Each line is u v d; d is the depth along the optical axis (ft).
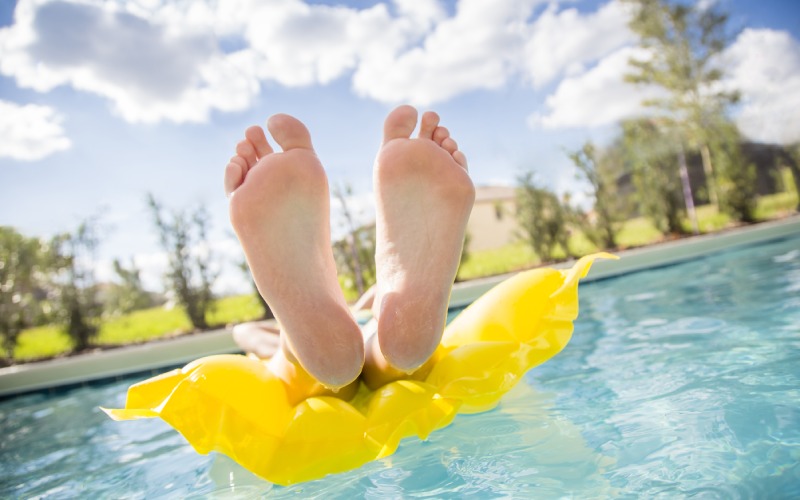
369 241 7.89
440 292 1.45
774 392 1.67
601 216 8.89
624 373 2.19
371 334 1.76
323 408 1.50
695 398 1.73
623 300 4.28
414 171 1.53
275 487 1.60
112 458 2.28
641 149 9.48
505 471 1.42
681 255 6.73
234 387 1.49
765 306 3.03
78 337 7.04
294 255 1.44
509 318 1.74
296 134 1.53
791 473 1.17
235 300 7.61
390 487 1.43
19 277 6.89
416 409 1.51
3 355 6.73
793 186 9.99
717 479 1.20
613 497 1.19
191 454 2.15
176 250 7.48
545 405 1.93
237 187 1.51
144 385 1.48
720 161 9.76
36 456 2.53
